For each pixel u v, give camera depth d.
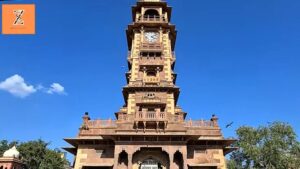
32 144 67.38
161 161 36.81
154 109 41.28
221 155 37.78
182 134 36.56
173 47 53.94
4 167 49.09
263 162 59.31
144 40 47.75
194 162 37.19
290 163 57.44
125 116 38.50
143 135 36.66
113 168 35.62
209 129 39.25
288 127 60.16
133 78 44.12
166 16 51.12
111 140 38.22
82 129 39.09
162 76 44.50
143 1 50.44
